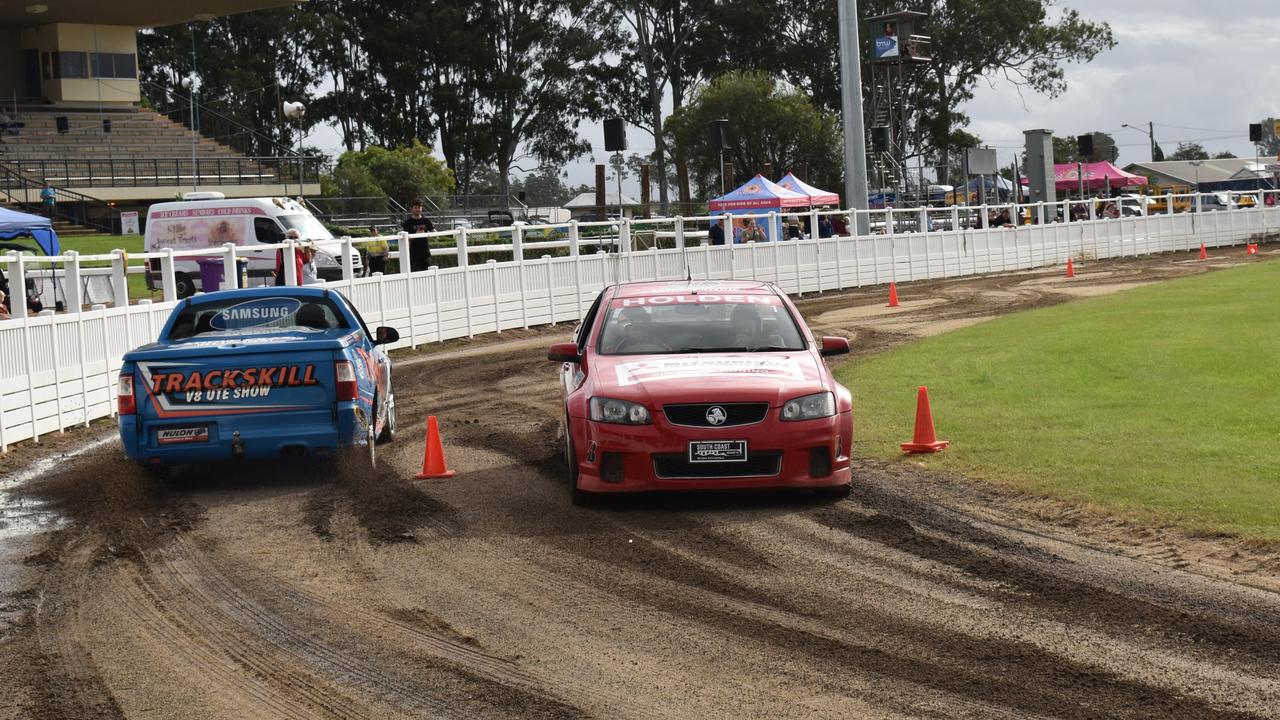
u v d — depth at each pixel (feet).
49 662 21.40
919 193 165.48
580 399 31.99
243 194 177.06
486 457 39.32
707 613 23.02
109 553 28.73
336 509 32.53
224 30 254.47
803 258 108.37
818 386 31.65
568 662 20.68
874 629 21.84
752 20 278.87
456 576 25.96
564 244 87.25
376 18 264.93
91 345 49.37
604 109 281.13
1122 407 41.96
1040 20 279.90
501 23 268.00
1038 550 26.48
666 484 31.04
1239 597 22.81
